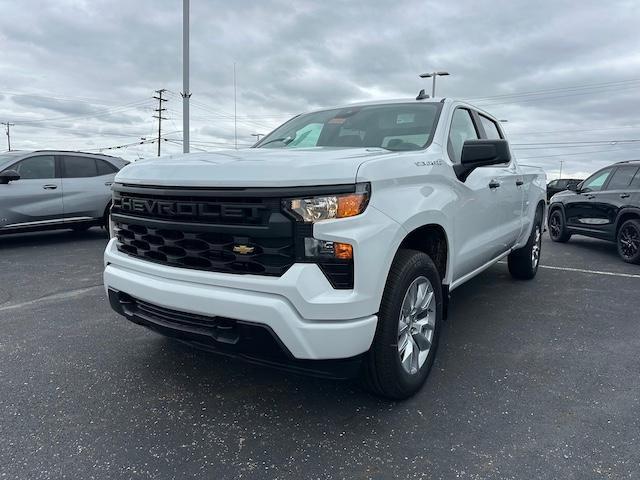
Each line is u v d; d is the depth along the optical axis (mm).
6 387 3121
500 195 4449
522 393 3074
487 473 2285
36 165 8758
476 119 4496
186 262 2691
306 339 2371
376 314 2549
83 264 7117
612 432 2629
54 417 2762
